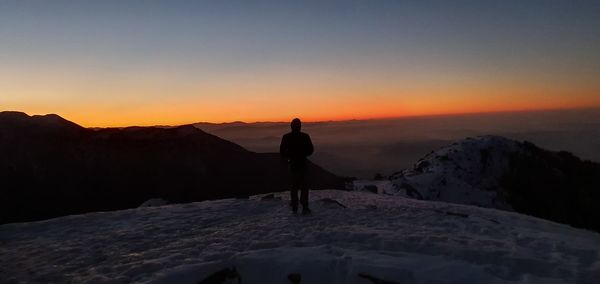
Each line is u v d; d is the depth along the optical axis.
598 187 47.22
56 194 41.25
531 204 43.38
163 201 24.08
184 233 9.12
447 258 6.45
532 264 6.25
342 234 7.91
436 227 9.46
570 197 44.09
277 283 5.97
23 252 7.98
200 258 6.76
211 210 12.10
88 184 44.78
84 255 7.62
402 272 5.73
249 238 8.12
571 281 5.68
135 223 10.48
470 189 44.09
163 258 6.93
